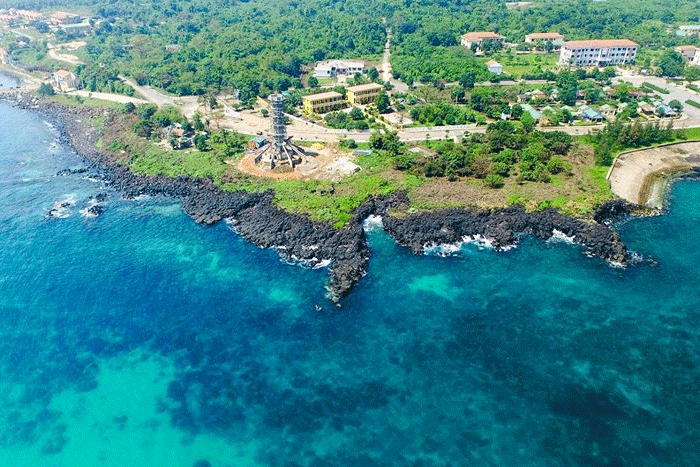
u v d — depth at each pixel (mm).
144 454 92375
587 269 135625
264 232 152500
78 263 143750
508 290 128750
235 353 112688
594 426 94250
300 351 112500
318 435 94500
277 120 180375
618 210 159375
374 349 112250
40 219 166125
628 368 106062
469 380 104250
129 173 193125
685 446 90188
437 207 156875
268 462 90250
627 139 195375
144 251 148375
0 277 138625
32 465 90938
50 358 112875
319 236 147250
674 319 118625
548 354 109812
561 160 183000
